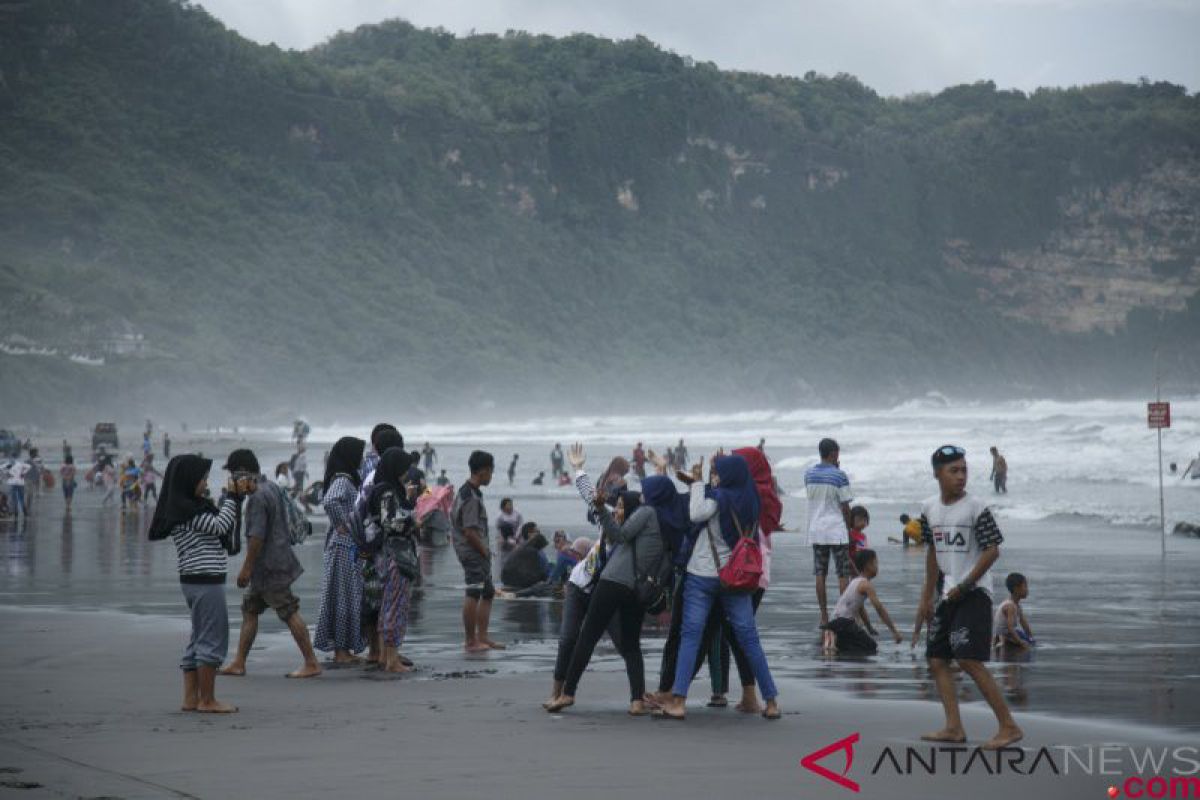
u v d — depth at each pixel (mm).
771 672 26266
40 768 17531
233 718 21297
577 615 22625
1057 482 110250
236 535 24359
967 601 18984
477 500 29391
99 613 35750
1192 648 29141
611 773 17266
